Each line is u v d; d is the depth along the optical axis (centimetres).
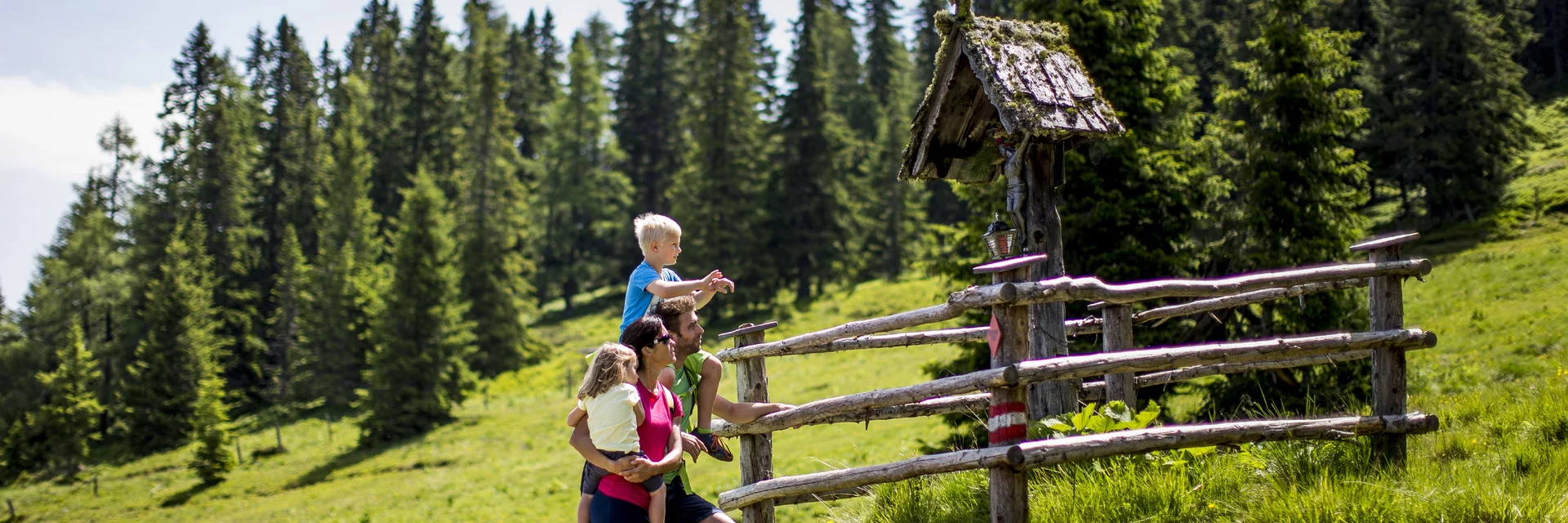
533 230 8456
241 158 8144
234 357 7050
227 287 7644
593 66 9288
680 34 9494
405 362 5241
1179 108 2072
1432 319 2767
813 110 7175
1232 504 526
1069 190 1838
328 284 6812
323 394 6512
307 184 8644
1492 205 4303
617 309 8175
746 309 6788
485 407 5544
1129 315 770
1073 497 542
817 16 9006
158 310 6097
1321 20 5541
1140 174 1816
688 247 7050
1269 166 2030
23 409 6069
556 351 6950
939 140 850
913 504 607
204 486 4622
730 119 7219
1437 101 4506
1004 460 454
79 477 5272
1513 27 5653
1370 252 589
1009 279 457
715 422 602
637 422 493
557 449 4234
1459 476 511
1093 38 1839
